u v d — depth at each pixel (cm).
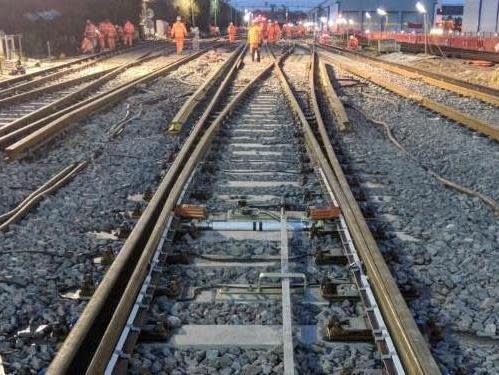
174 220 587
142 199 709
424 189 751
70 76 2152
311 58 3098
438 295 474
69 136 1065
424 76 2119
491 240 579
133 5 5122
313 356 386
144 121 1220
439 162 908
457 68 2552
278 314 434
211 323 423
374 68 2662
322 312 434
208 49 3931
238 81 1967
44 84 1894
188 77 2091
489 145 1027
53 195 718
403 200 711
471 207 681
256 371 365
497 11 3828
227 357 382
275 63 2606
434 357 388
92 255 543
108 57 3127
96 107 1299
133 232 537
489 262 526
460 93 1688
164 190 666
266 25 5019
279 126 1141
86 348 385
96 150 950
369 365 372
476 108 1461
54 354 390
